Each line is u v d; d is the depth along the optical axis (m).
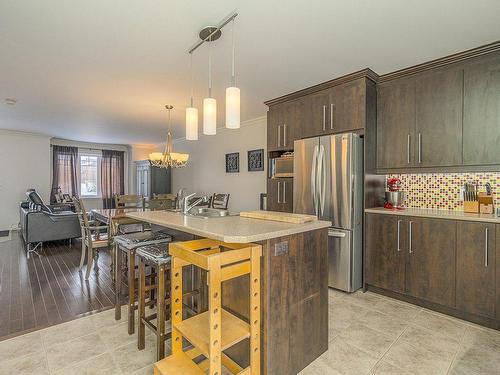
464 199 2.66
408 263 2.64
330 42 2.33
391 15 1.95
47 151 6.82
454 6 1.85
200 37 2.25
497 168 2.39
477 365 1.76
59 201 6.75
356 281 2.93
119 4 1.83
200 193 6.51
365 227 2.96
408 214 2.64
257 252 1.47
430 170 2.75
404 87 2.89
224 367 1.73
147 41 2.31
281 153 4.02
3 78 3.11
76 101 3.94
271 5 1.84
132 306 2.12
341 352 1.90
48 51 2.48
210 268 1.30
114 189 8.24
